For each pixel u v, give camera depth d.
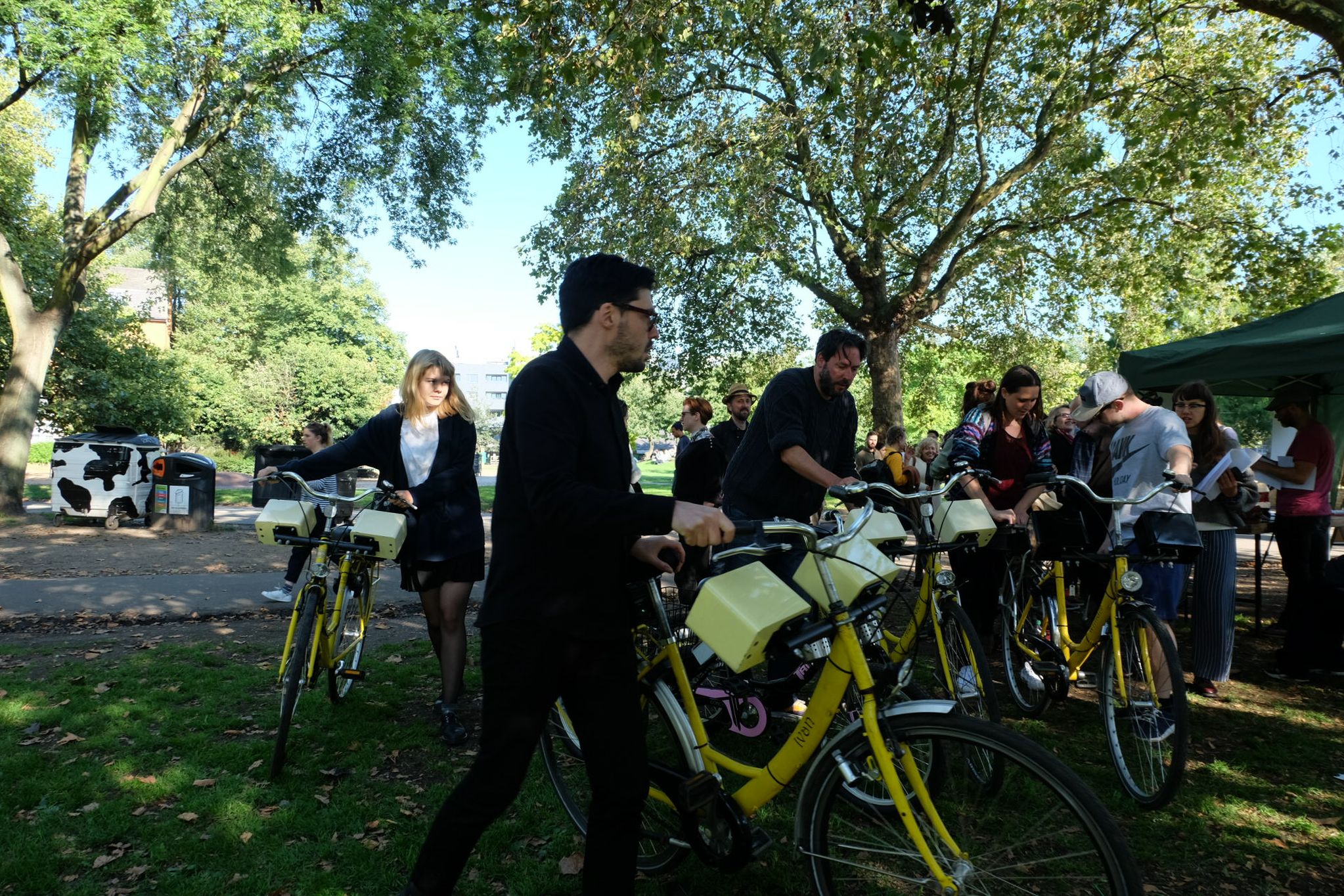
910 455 10.49
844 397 3.97
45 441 35.50
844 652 2.27
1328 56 10.15
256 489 10.77
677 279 14.85
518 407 2.11
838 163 11.88
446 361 4.10
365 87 14.37
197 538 11.99
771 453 3.78
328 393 40.84
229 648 5.65
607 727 2.15
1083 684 4.64
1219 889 2.80
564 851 2.98
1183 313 16.44
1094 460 5.54
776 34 8.98
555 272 14.17
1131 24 9.92
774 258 13.69
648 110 10.94
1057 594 4.21
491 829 3.11
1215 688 4.98
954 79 10.25
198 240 18.31
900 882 2.21
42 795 3.33
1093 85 9.17
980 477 4.09
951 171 14.09
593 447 2.16
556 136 12.28
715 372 16.45
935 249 13.74
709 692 3.27
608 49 7.87
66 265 14.70
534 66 7.86
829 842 2.32
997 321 17.17
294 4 12.41
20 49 12.02
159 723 4.20
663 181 13.10
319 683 4.78
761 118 12.16
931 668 3.81
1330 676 5.21
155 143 15.85
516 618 2.13
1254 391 8.28
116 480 12.82
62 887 2.71
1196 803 3.42
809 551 2.21
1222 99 10.05
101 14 10.98
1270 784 3.63
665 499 1.95
